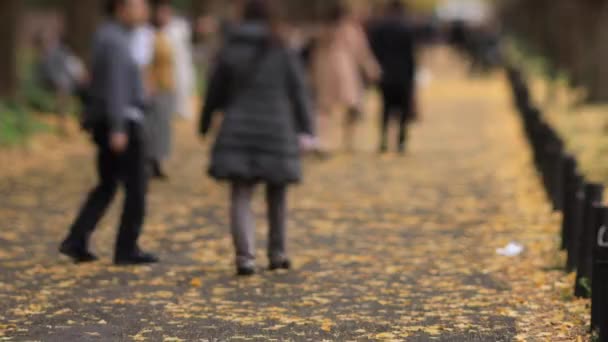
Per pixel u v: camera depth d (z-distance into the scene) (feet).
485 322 55.26
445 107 220.43
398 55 134.51
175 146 144.87
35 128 150.92
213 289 63.21
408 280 65.72
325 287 63.93
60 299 60.39
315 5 374.84
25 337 52.01
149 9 109.81
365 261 71.46
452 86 298.56
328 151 138.72
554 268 67.72
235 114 66.59
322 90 132.57
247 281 65.46
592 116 172.86
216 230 82.69
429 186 106.93
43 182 109.40
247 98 66.80
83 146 144.25
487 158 131.34
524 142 147.33
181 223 85.56
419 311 57.93
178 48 123.54
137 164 68.90
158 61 109.09
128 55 67.00
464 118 192.65
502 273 67.10
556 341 51.13
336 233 81.71
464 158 131.54
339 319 56.13
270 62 66.85
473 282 64.90
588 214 59.72
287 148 66.74
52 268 68.64
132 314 57.00
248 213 67.36
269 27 67.21
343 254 73.67
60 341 51.34
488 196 100.07
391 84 134.51
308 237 80.12
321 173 116.57
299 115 67.82
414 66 135.13
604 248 48.21
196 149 141.90
